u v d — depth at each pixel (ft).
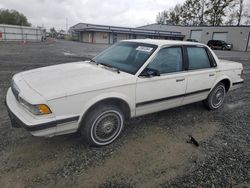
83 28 154.40
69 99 8.25
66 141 10.12
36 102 7.71
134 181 7.77
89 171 8.14
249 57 67.41
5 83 19.36
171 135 11.33
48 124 7.91
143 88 10.28
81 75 9.66
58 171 8.04
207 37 136.77
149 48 11.23
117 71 10.25
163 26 162.61
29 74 10.28
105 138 9.87
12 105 8.98
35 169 8.07
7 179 7.48
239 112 15.33
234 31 122.83
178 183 7.79
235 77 15.80
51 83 8.79
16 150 9.18
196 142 10.53
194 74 12.55
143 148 9.94
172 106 12.33
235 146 10.56
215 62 14.10
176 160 9.15
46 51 55.26
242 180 8.11
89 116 9.12
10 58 36.70
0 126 11.19
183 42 12.62
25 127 7.77
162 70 11.13
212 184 7.82
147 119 13.20
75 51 60.59
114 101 9.77
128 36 152.56
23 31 112.68
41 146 9.61
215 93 14.84
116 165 8.59
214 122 13.34
